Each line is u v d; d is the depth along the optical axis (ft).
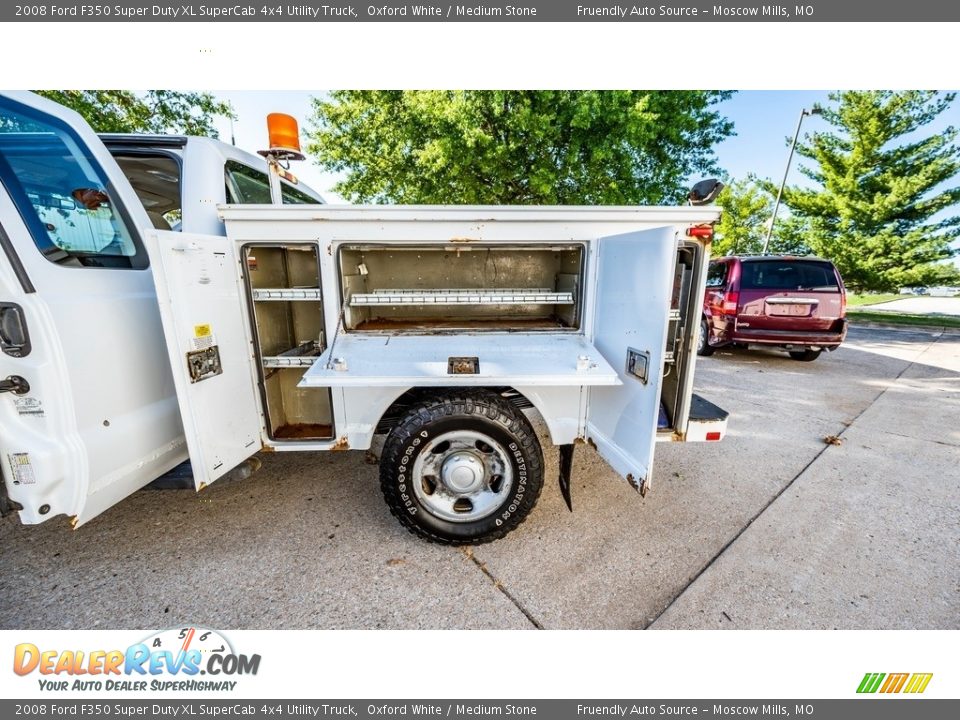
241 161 8.10
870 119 45.65
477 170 27.37
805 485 8.89
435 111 23.94
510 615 5.60
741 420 12.72
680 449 10.66
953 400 14.80
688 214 6.49
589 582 6.14
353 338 6.84
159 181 8.44
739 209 62.39
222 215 6.17
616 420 6.47
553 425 7.27
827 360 21.66
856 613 5.67
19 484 4.66
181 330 5.47
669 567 6.46
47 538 6.92
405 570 6.34
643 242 5.68
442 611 5.65
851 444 11.00
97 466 5.08
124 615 5.52
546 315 9.03
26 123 4.84
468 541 6.61
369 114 30.53
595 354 6.63
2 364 4.52
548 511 7.88
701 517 7.72
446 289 8.58
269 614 5.58
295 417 8.20
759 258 19.38
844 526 7.49
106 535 7.05
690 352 6.80
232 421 6.44
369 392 6.87
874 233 48.65
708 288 21.93
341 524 7.43
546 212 6.51
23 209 4.67
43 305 4.53
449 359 6.24
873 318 41.11
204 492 8.42
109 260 5.71
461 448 6.67
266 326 7.28
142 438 5.78
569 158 25.59
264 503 8.05
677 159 31.09
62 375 4.67
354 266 7.58
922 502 8.27
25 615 5.51
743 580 6.20
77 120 5.46
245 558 6.55
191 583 6.05
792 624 5.50
